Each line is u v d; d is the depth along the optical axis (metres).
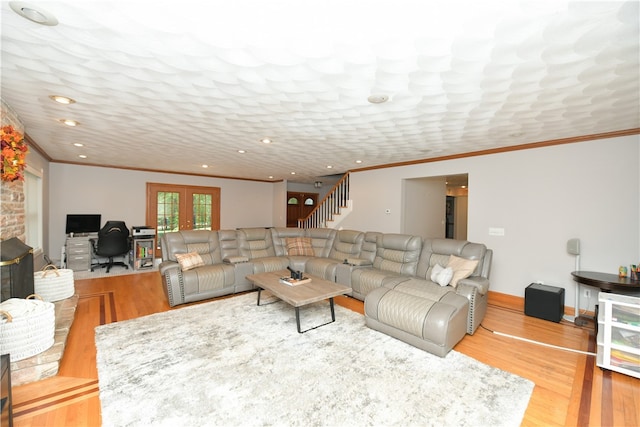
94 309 3.64
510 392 2.05
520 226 4.05
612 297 2.39
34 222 4.49
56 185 5.85
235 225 8.51
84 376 2.18
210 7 1.36
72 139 3.99
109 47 1.73
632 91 2.22
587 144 3.51
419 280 3.64
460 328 2.77
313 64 1.92
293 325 3.17
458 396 1.99
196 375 2.20
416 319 2.63
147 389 2.02
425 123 3.14
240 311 3.59
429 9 1.36
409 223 5.79
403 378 2.19
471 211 4.56
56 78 2.16
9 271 2.33
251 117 3.01
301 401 1.91
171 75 2.10
